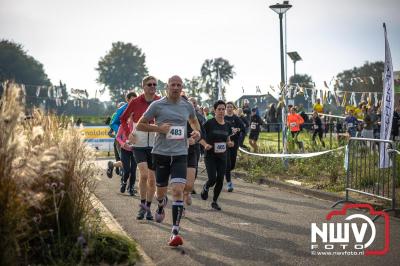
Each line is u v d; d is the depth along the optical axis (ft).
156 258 22.16
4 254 16.60
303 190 41.83
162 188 26.45
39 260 19.06
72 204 20.10
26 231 17.85
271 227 28.55
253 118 75.36
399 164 39.34
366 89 74.95
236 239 25.68
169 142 25.34
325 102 68.95
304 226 28.78
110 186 45.60
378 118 73.41
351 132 75.72
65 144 20.49
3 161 16.83
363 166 35.22
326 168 51.01
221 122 34.47
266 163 56.39
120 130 39.55
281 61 65.41
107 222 27.89
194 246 24.26
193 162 30.12
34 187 19.11
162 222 29.84
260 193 42.16
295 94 72.08
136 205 35.73
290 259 22.03
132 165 40.22
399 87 75.56
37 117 22.26
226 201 37.83
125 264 19.80
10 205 16.78
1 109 17.40
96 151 22.77
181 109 25.62
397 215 31.27
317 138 80.12
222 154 34.37
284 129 57.36
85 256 18.53
